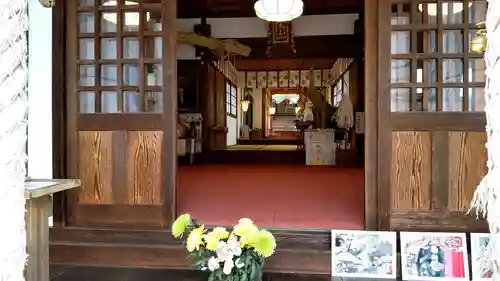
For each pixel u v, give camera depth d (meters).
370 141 2.82
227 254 2.05
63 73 3.07
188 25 8.30
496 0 1.10
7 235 1.15
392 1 2.77
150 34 3.01
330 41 8.04
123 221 3.04
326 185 5.34
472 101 2.76
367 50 2.81
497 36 1.10
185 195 4.48
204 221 3.22
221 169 7.53
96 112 3.07
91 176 3.08
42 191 1.71
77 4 3.07
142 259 2.88
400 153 2.79
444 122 2.75
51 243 2.96
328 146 8.39
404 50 2.82
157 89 3.01
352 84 8.59
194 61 8.71
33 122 3.08
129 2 3.03
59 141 3.07
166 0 2.99
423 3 2.77
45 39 3.08
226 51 7.82
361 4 7.55
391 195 2.79
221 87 10.32
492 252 1.16
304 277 2.63
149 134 3.02
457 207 2.75
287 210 3.66
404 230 2.78
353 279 2.58
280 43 8.03
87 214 3.07
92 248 2.92
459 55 2.73
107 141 3.06
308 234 2.82
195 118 8.83
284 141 13.23
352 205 3.90
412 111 2.78
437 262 2.56
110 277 2.67
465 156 2.74
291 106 16.64
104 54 3.11
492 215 1.14
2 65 1.12
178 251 2.84
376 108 2.80
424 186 2.77
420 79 2.80
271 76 12.15
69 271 2.78
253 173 6.80
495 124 1.12
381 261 2.62
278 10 4.92
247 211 3.60
